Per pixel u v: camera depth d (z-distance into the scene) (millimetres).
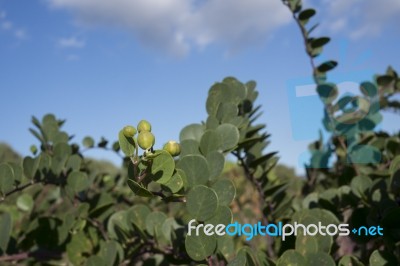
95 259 421
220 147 367
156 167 281
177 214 591
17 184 456
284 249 394
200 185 303
